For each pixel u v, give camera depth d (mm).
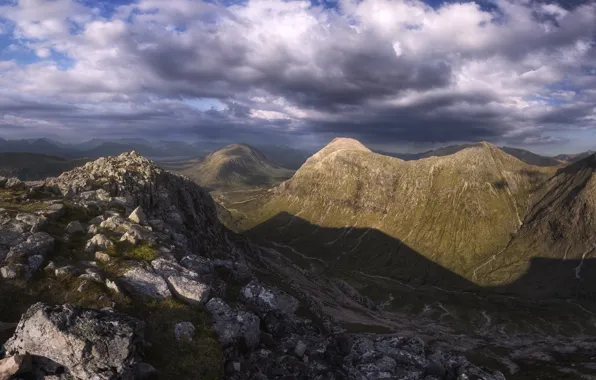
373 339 48594
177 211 88812
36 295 30453
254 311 42844
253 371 32250
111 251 39250
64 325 23078
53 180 71562
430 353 47375
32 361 22422
